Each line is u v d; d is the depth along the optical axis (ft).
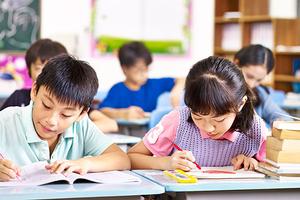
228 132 6.40
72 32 18.11
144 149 6.69
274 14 21.47
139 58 13.41
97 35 18.39
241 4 20.99
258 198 5.57
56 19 17.94
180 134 6.56
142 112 12.83
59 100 5.40
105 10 18.49
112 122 10.45
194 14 19.61
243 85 5.92
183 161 5.90
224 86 5.65
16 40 17.63
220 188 5.32
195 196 5.33
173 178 5.53
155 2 19.16
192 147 6.56
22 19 17.67
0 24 17.49
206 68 5.82
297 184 5.56
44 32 17.84
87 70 5.64
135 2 18.92
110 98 13.58
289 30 20.12
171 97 13.14
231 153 6.59
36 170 5.53
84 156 6.42
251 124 6.32
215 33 22.13
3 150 5.87
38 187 4.95
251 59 9.70
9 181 5.17
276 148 5.79
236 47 21.39
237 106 5.83
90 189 4.90
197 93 5.60
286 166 5.69
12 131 5.93
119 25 18.70
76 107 5.51
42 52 8.97
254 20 20.59
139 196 5.10
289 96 18.02
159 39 19.21
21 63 17.65
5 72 17.49
